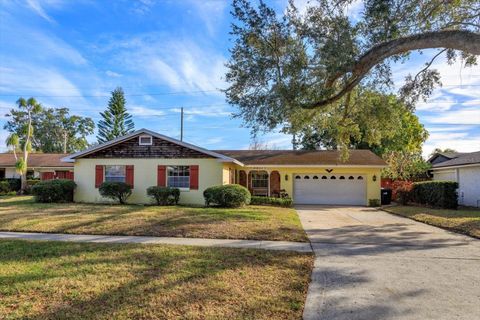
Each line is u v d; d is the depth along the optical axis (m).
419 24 11.02
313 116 14.38
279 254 6.95
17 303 4.21
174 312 4.00
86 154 18.02
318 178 20.91
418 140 32.72
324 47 10.50
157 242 8.05
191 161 17.52
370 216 14.08
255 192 21.52
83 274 5.37
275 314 4.02
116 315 3.90
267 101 11.77
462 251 7.45
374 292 4.83
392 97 14.04
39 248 7.21
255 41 11.48
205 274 5.44
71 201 17.89
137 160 17.84
